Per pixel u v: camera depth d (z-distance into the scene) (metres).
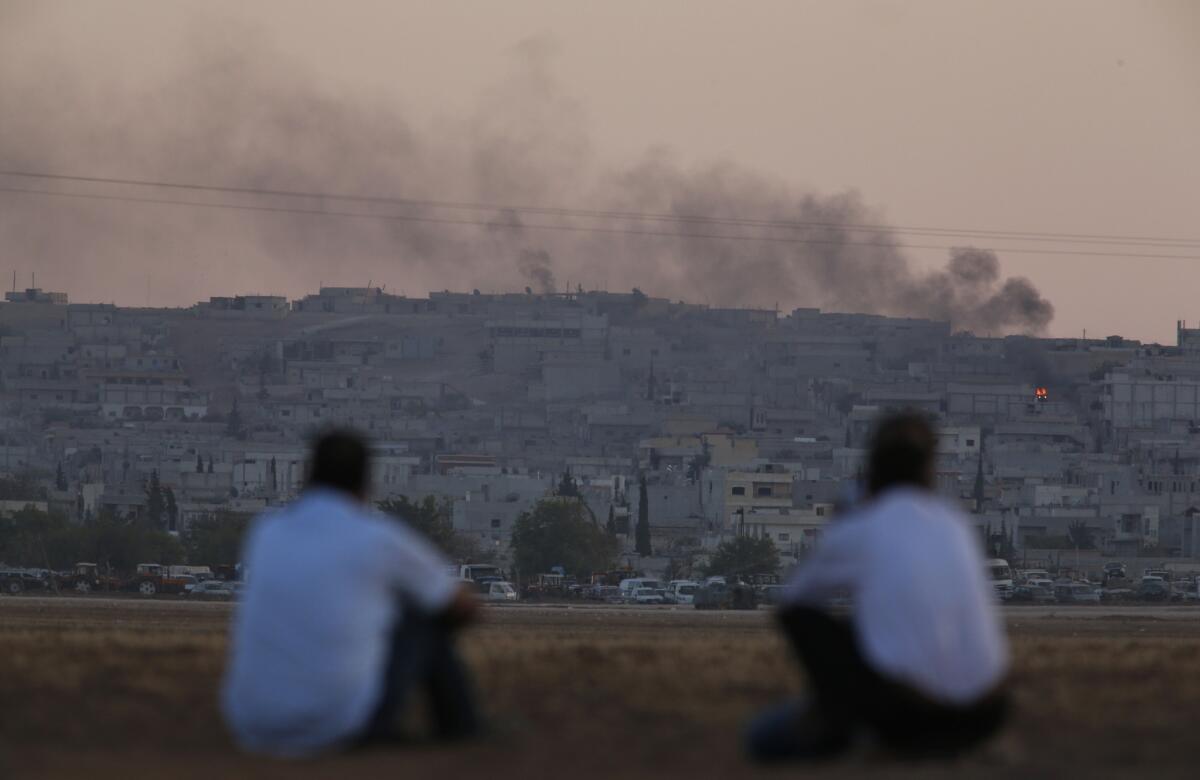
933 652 35.69
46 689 50.28
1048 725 43.84
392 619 38.50
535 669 57.34
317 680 36.97
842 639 36.72
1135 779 33.41
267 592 37.28
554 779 34.56
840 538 36.47
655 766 36.69
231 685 37.94
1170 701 49.59
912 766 35.25
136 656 63.81
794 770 35.44
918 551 35.94
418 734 41.34
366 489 39.16
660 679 54.62
